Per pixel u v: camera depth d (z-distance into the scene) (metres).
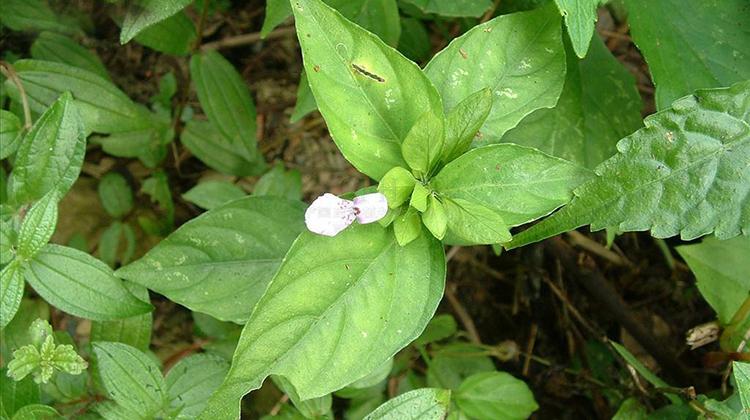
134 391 0.28
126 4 0.30
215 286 0.29
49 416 0.28
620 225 0.25
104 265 0.29
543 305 0.46
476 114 0.24
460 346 0.40
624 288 0.46
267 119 0.47
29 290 0.36
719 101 0.25
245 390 0.22
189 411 0.30
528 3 0.32
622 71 0.34
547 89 0.26
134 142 0.42
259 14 0.48
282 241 0.30
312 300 0.23
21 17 0.39
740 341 0.33
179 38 0.38
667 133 0.25
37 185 0.30
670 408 0.33
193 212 0.46
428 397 0.27
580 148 0.32
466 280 0.47
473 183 0.24
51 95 0.34
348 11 0.32
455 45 0.26
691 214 0.25
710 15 0.31
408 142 0.23
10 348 0.33
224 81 0.39
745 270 0.34
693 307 0.45
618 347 0.35
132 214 0.44
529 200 0.24
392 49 0.23
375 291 0.23
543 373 0.45
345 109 0.24
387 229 0.24
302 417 0.33
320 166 0.47
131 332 0.31
